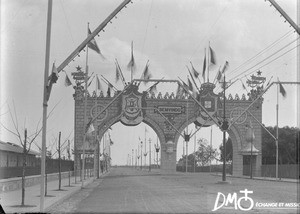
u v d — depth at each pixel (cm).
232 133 8456
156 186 4028
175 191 3244
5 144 3191
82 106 8019
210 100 8250
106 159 11656
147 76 6038
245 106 8306
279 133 7531
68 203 2381
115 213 1852
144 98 8350
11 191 2881
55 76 1830
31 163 4138
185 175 7969
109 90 8119
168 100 8431
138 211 1902
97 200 2555
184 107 8431
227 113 8319
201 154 13912
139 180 5578
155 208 2008
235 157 8544
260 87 8150
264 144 8894
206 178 6288
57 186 3872
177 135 8488
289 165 6525
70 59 2106
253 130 8231
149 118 8400
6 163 3256
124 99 8250
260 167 8150
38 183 3794
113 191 3372
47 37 1841
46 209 1978
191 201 2362
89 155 7388
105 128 8150
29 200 2334
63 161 5691
